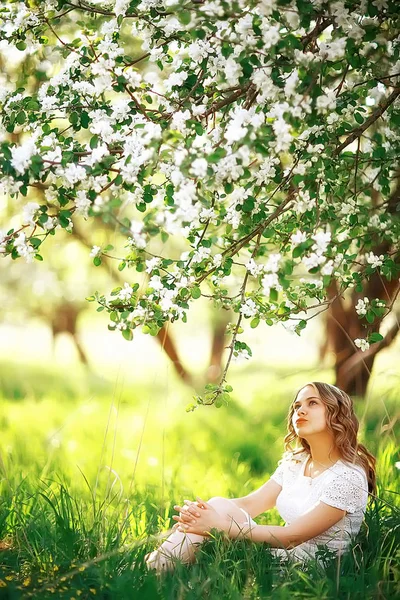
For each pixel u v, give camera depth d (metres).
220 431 8.13
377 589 3.33
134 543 3.75
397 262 4.19
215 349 15.82
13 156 3.03
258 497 4.12
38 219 3.26
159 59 3.53
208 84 3.59
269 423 8.56
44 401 10.43
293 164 3.47
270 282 3.02
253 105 3.35
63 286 12.76
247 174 2.99
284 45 2.96
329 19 3.21
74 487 5.45
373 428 6.73
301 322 3.47
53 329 16.64
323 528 3.63
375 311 3.62
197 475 6.48
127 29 4.24
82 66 3.51
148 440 7.91
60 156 3.14
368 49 3.28
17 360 16.80
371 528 3.88
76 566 3.54
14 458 6.21
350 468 3.72
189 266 3.41
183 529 3.78
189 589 3.34
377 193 4.92
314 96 3.01
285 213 3.74
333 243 3.44
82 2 3.78
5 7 3.60
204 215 3.28
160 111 3.49
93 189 3.16
